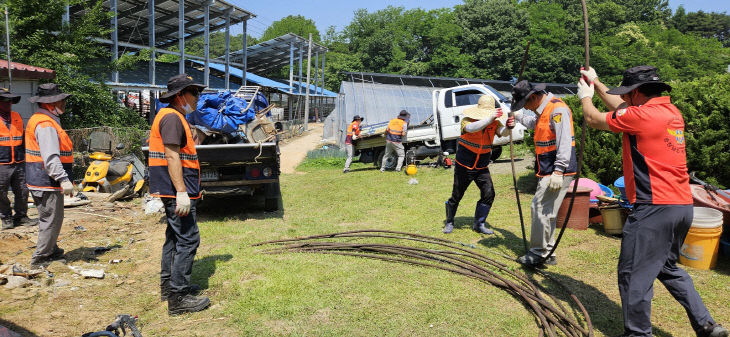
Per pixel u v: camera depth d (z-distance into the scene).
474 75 50.56
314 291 4.09
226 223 6.89
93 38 14.26
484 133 5.58
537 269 4.59
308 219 7.13
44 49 12.34
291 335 3.34
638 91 3.12
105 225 6.58
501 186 8.96
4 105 5.91
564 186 4.46
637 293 3.04
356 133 13.26
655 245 3.01
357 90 19.22
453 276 4.46
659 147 3.00
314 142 25.39
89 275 4.49
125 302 3.98
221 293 4.09
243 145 6.77
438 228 6.25
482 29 50.69
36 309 3.77
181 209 3.62
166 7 24.17
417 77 21.50
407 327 3.46
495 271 4.62
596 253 5.04
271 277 4.44
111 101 13.95
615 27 57.28
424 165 13.08
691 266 4.54
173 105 3.81
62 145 4.73
